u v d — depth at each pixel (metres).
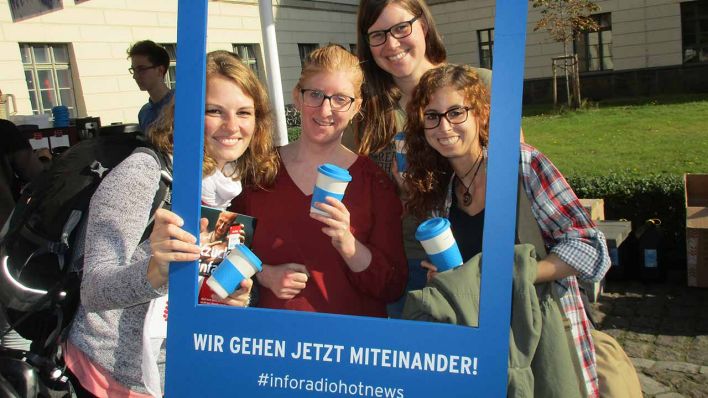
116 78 11.56
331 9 15.02
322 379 1.61
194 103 1.63
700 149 11.36
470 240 2.20
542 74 22.81
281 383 1.63
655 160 10.81
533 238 1.96
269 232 2.19
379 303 2.27
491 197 1.54
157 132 1.90
